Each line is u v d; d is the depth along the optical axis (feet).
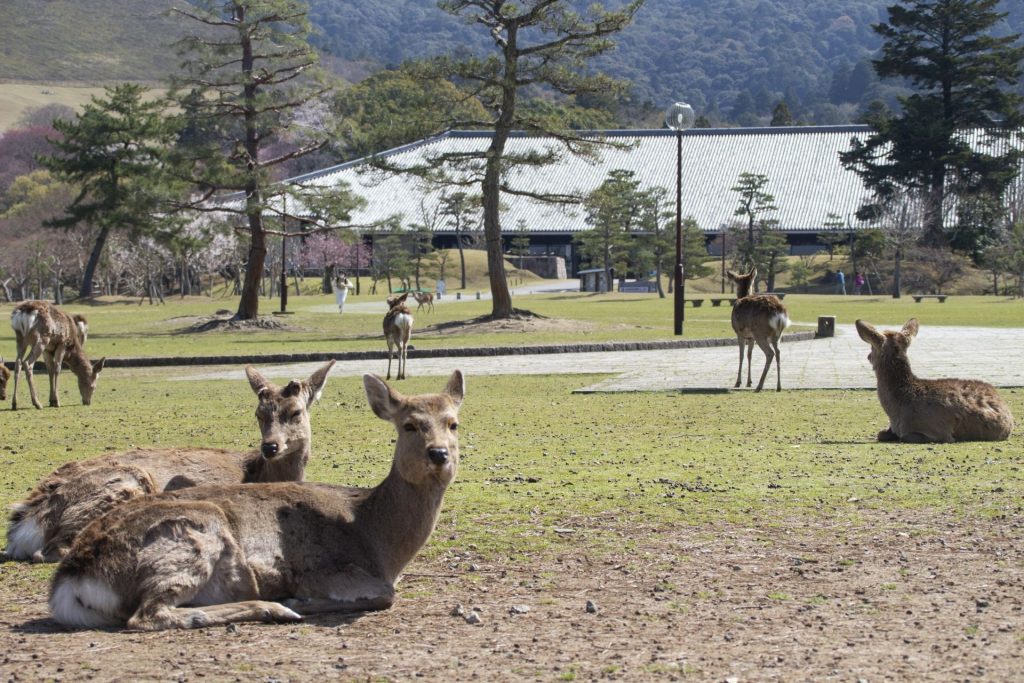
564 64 114.83
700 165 303.07
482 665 15.76
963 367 64.49
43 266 246.47
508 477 31.50
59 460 36.27
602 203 119.03
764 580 20.36
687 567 21.42
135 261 238.68
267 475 23.04
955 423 37.14
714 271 226.38
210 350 90.22
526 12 112.16
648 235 219.61
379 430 43.27
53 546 22.26
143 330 122.21
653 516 25.95
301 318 135.33
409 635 17.22
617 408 50.14
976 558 21.63
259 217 124.88
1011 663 15.49
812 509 26.43
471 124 116.78
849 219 265.13
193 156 121.08
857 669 15.30
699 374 66.49
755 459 34.24
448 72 114.11
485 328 106.42
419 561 22.13
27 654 16.28
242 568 17.94
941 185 240.94
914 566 21.11
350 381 66.44
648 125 571.69
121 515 17.89
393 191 294.25
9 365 81.46
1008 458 33.37
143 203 120.47
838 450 35.78
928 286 238.68
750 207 269.03
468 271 280.10
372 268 260.42
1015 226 223.71
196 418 48.70
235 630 17.33
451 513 26.50
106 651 16.31
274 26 125.80
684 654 16.14
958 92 244.63
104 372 78.38
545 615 18.37
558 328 107.24
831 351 82.33
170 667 15.62
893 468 31.91
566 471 32.55
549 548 23.08
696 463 33.68
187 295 259.60
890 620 17.70
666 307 161.68
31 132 395.34
